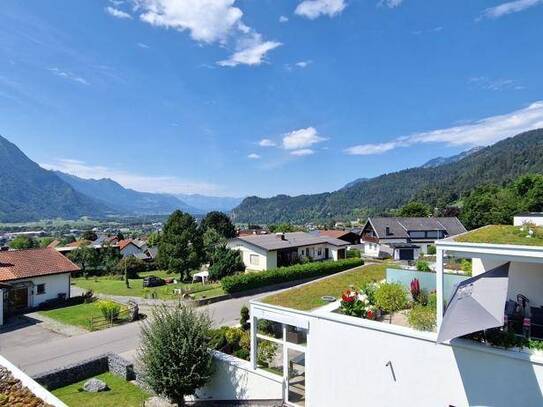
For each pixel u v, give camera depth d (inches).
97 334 1031.0
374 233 2930.6
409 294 605.3
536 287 508.4
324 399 537.3
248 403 628.7
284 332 598.9
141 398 692.1
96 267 2456.9
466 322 389.1
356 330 503.8
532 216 617.0
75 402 671.1
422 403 448.1
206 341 668.7
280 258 1854.1
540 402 377.7
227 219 3026.6
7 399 378.0
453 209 4065.0
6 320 1173.7
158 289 1689.2
